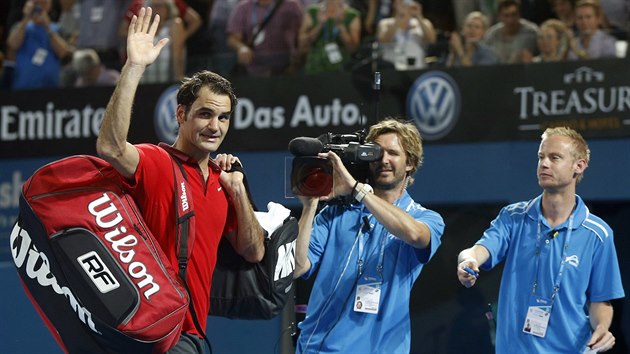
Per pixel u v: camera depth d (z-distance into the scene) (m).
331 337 7.39
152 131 13.24
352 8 13.11
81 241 6.00
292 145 7.05
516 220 7.69
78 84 13.80
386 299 7.41
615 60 11.82
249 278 6.92
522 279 7.54
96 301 5.94
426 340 12.92
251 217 6.68
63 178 6.12
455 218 12.80
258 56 13.13
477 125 12.20
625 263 12.95
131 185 6.19
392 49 12.51
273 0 13.41
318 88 12.79
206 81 6.35
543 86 12.04
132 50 6.00
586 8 11.95
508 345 7.54
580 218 7.50
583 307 7.44
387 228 7.17
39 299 6.21
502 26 12.30
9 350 12.73
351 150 7.25
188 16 13.69
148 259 6.06
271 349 11.88
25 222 6.18
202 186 6.44
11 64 14.05
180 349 6.30
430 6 13.15
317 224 7.73
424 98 12.38
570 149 7.42
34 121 13.83
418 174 12.37
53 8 14.21
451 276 12.87
